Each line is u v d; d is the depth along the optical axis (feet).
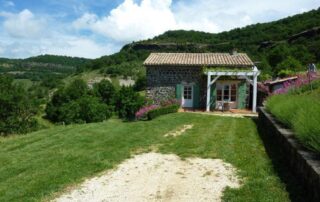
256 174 21.59
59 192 19.43
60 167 24.70
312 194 16.24
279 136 27.78
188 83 77.25
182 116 56.54
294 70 112.98
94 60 383.86
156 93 78.38
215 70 72.02
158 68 78.07
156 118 55.47
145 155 28.48
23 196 18.80
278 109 34.40
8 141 41.63
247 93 77.36
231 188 19.24
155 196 18.65
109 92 176.96
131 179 21.80
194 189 19.60
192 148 30.68
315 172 15.70
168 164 25.41
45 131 47.91
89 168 24.26
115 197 18.61
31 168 24.86
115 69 334.85
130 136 37.40
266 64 156.35
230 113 68.90
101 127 46.19
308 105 25.34
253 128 42.83
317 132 18.72
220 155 27.50
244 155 27.07
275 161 24.49
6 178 22.79
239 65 74.95
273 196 17.47
